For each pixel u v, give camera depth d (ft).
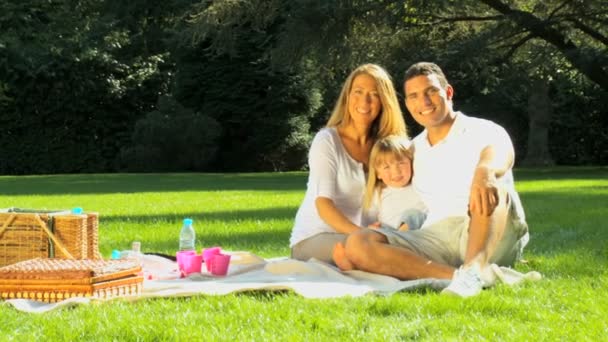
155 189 61.36
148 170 97.14
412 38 84.07
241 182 71.82
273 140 103.45
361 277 17.63
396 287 16.24
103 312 14.17
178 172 97.81
